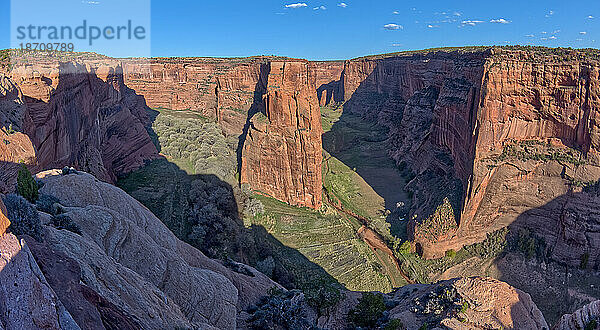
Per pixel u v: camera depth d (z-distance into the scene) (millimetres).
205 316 23281
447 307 32906
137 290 17328
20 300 9453
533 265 51188
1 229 10562
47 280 11859
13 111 30328
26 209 14977
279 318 28922
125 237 22438
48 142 36500
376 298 36062
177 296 22500
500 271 51562
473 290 33281
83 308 11961
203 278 26203
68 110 43750
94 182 27578
